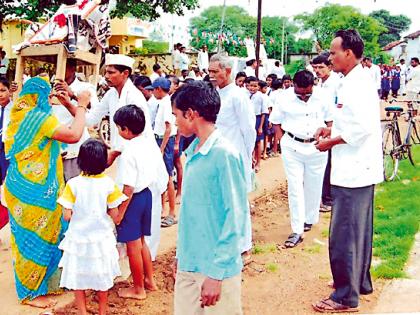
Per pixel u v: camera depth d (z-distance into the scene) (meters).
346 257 4.50
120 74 5.09
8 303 4.85
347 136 4.30
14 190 4.64
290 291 5.12
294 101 6.33
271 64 21.66
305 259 5.92
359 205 4.45
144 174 4.71
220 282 2.83
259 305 4.85
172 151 7.15
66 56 4.88
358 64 4.42
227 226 2.84
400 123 14.56
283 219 7.58
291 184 6.38
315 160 6.44
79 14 4.86
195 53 23.30
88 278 4.29
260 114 10.41
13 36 20.36
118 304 4.81
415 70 16.28
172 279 5.31
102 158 4.33
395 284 5.14
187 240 3.06
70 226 4.36
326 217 7.57
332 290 5.11
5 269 5.66
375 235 6.48
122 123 4.70
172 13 18.02
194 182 2.97
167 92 7.17
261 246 6.36
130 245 4.75
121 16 16.59
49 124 4.55
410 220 6.82
